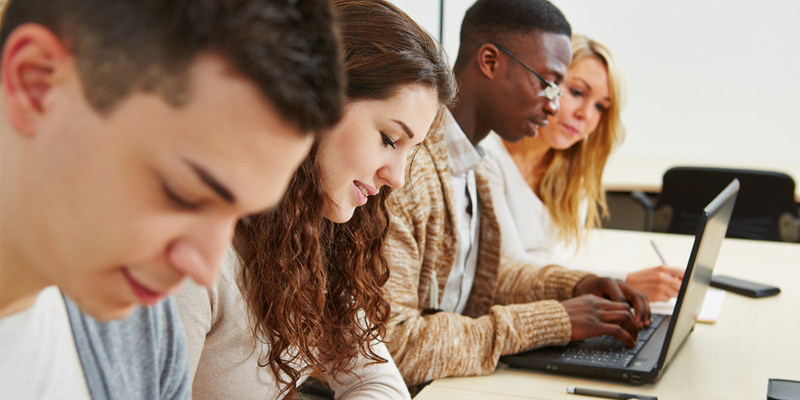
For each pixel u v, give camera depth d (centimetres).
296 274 101
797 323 173
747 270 218
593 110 220
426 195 149
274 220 98
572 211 226
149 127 35
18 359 51
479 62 168
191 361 93
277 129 35
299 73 35
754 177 304
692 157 409
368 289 118
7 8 37
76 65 35
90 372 60
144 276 39
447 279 162
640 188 338
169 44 33
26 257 43
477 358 141
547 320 148
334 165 98
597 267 219
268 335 102
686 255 234
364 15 98
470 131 173
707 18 392
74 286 40
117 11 34
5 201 40
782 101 388
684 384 137
